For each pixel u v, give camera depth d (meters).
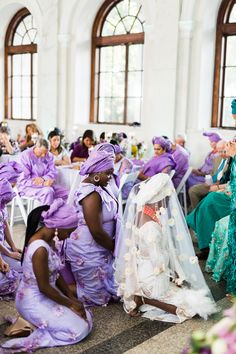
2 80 10.41
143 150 6.88
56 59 8.73
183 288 3.18
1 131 6.39
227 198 4.28
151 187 3.08
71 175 5.40
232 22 6.97
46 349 2.64
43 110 9.08
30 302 2.68
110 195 3.31
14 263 3.48
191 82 7.04
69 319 2.69
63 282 2.88
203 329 2.93
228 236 3.49
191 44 6.98
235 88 7.10
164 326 2.98
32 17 9.71
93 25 8.65
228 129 7.12
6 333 2.79
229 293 3.50
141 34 7.99
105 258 3.29
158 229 3.08
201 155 6.96
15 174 3.50
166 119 7.24
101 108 8.84
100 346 2.69
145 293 3.08
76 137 8.62
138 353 2.62
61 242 3.03
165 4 7.06
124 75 8.38
